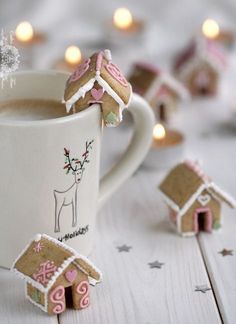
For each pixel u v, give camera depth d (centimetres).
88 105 42
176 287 42
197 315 40
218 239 47
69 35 74
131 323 40
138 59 70
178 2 77
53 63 66
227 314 40
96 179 44
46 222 43
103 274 43
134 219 49
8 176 41
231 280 43
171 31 76
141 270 44
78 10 77
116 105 41
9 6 76
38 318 40
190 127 60
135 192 52
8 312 41
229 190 51
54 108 46
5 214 43
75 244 44
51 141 41
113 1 77
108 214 49
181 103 63
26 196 42
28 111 45
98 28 75
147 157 53
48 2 76
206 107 63
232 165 54
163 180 48
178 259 45
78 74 41
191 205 46
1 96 46
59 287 40
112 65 42
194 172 47
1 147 41
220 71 64
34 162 41
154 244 46
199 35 69
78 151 42
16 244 43
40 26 76
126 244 46
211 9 77
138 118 46
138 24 73
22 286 43
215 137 58
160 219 49
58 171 42
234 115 60
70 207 43
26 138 40
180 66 65
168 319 40
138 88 60
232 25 76
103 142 57
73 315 40
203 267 44
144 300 41
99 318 40
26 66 67
